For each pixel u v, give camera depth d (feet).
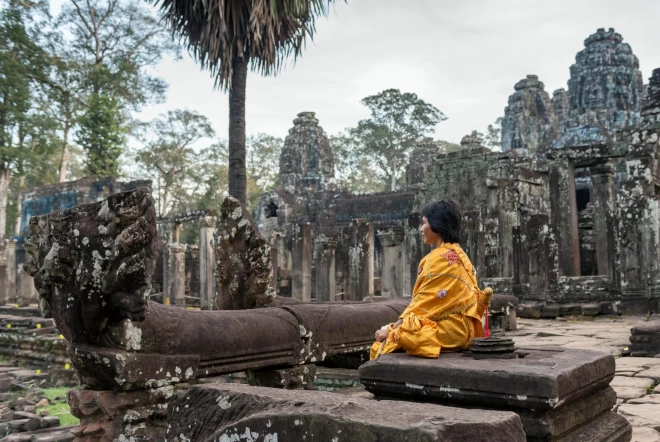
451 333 11.21
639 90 101.96
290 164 122.72
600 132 91.04
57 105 104.47
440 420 5.79
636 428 13.42
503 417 6.17
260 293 15.03
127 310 10.15
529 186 63.00
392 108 185.88
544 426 8.48
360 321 16.01
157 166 153.69
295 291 43.11
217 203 153.79
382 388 10.18
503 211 52.03
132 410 10.77
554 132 117.60
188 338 11.51
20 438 17.52
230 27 43.68
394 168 190.39
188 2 44.09
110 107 96.68
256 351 12.86
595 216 53.52
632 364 22.58
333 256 44.50
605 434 9.59
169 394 11.16
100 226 10.25
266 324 13.28
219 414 7.26
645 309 43.42
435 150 119.44
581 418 9.27
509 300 34.60
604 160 49.55
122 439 10.50
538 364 9.48
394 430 5.55
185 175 159.02
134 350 10.75
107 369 10.50
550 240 47.09
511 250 51.19
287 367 13.89
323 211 110.11
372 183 204.64
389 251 42.70
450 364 9.64
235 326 12.51
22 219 94.68
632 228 44.55
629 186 45.09
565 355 10.43
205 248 57.77
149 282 10.27
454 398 9.35
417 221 46.88
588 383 9.46
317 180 121.60
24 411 21.16
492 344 10.37
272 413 6.42
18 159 95.40
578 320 42.96
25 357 33.50
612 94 96.99
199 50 45.50
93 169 94.68
